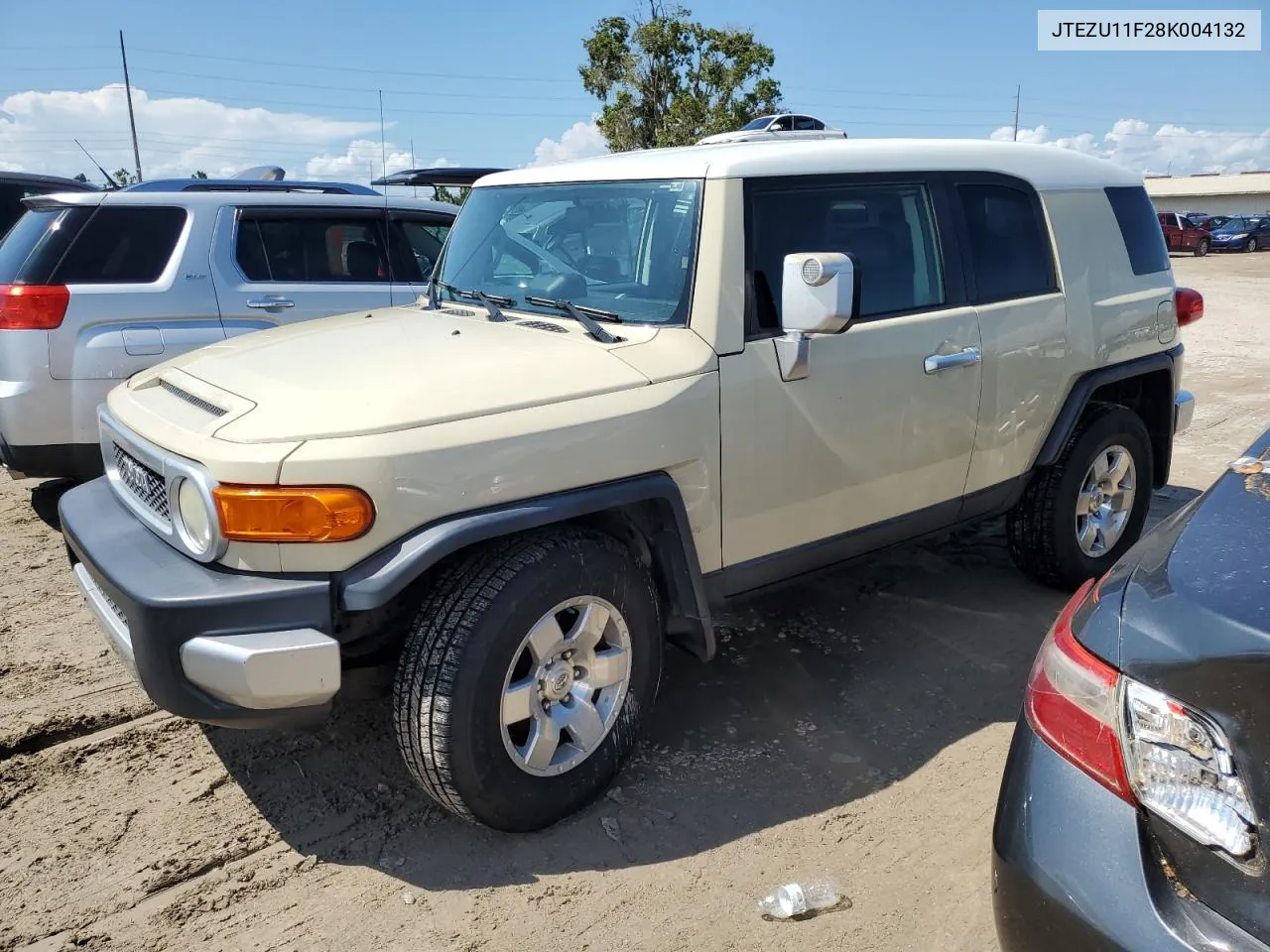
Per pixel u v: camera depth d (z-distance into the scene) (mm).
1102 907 1655
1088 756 1777
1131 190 4730
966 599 4551
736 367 3098
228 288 5695
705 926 2521
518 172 4012
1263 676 1588
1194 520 2133
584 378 2850
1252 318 15969
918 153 3775
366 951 2439
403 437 2500
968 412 3807
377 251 6332
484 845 2838
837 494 3463
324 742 3367
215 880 2691
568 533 2807
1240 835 1570
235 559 2492
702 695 3686
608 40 26031
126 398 3211
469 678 2596
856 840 2863
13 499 6008
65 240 5238
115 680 3775
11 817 2955
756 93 26062
